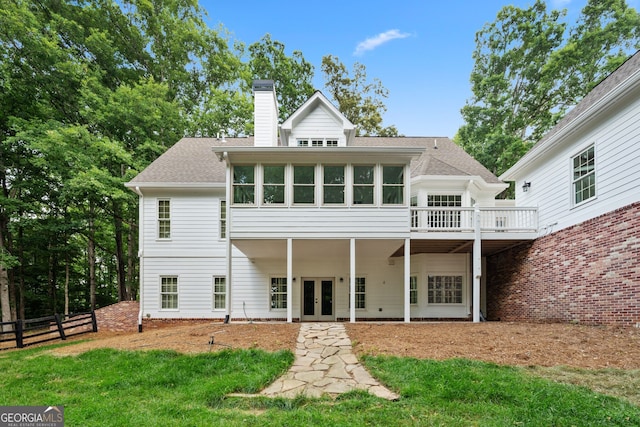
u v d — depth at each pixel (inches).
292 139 559.5
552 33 968.3
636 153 300.4
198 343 296.0
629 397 173.6
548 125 950.4
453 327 350.9
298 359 254.8
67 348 330.3
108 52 756.6
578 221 379.6
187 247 557.0
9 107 673.6
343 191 433.1
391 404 175.0
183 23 861.2
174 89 882.1
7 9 626.8
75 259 919.7
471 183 539.5
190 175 561.6
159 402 184.4
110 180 639.8
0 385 219.0
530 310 466.0
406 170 436.8
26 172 719.1
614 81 367.2
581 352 242.2
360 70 1184.2
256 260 569.3
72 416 167.6
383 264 589.0
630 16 882.8
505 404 169.8
